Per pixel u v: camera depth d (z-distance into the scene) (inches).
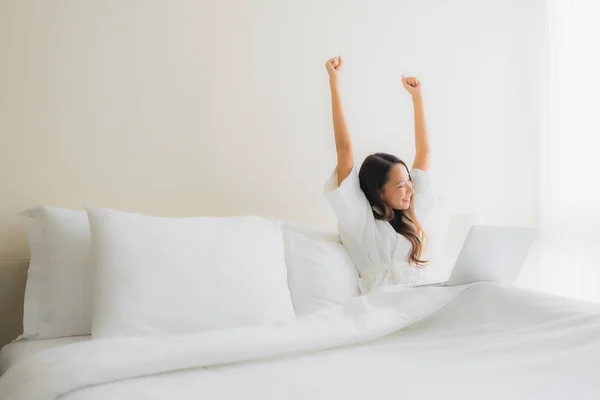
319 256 68.8
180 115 76.2
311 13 86.6
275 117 83.0
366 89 90.3
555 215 101.5
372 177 73.6
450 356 44.9
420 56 95.2
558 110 101.4
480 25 100.8
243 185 80.1
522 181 103.6
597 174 96.3
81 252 57.9
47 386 36.3
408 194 73.8
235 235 59.3
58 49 69.6
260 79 82.2
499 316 53.1
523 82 103.4
